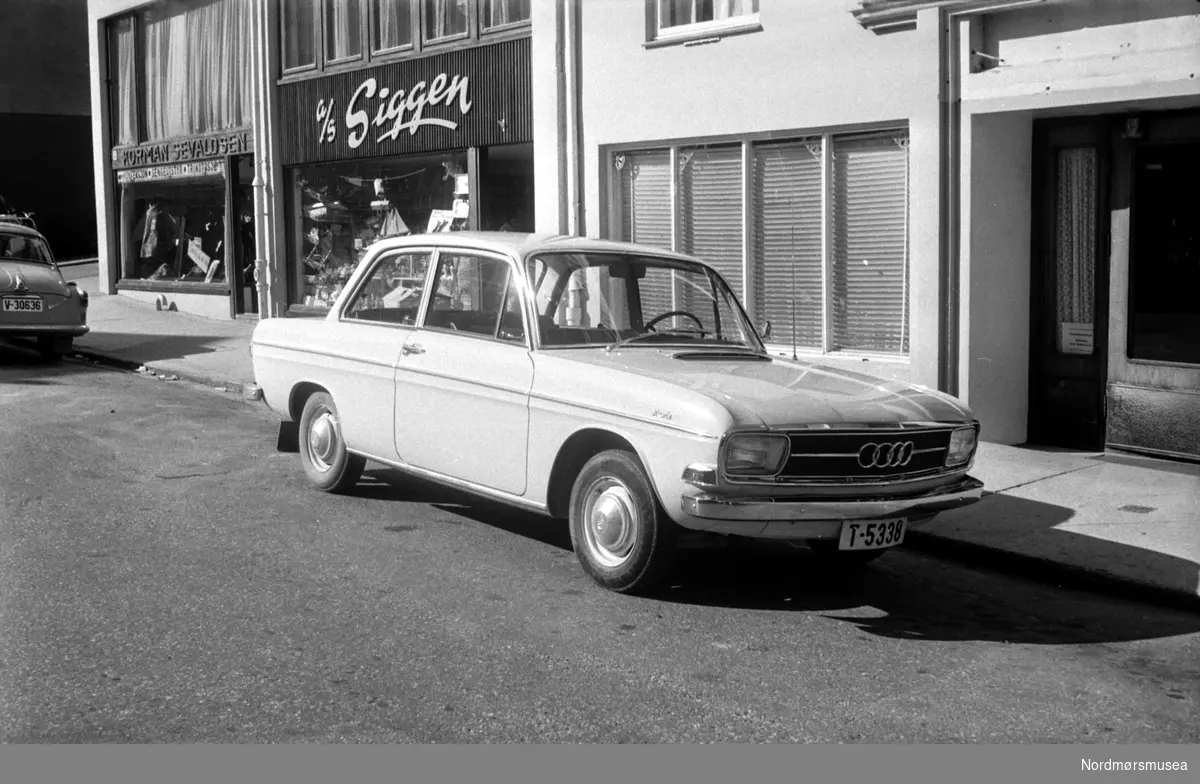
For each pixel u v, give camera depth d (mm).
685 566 6344
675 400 5266
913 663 4934
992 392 9406
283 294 17438
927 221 9258
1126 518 7184
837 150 10109
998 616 5691
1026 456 9031
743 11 10742
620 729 4121
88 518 6852
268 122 17109
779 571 6344
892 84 9422
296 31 16906
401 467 6891
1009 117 9297
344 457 7410
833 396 5543
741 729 4156
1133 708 4508
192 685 4402
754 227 10812
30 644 4801
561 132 12320
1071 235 9391
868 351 10086
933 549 6852
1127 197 8984
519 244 6395
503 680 4547
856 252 10086
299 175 17125
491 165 14172
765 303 10820
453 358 6402
